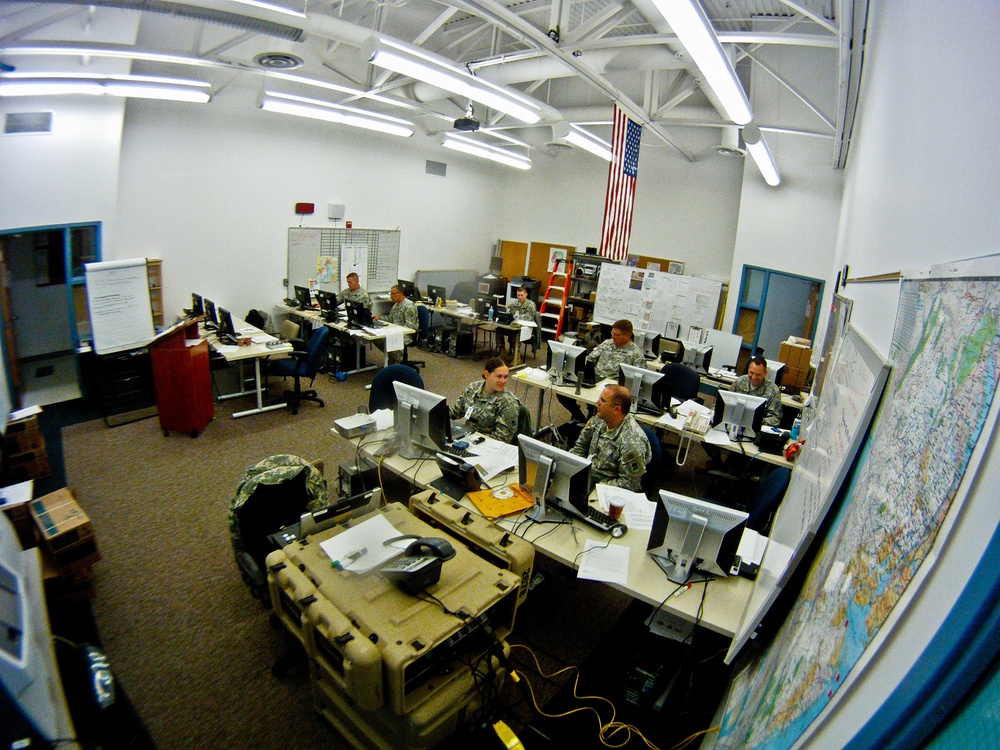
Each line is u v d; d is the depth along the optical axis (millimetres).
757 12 4254
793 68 5488
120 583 3012
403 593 1997
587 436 3518
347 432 3322
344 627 1824
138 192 6102
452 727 2025
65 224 5262
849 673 837
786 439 4168
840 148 5113
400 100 6645
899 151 1957
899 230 1789
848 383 1943
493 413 3738
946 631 600
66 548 2738
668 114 6562
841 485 1454
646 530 2582
